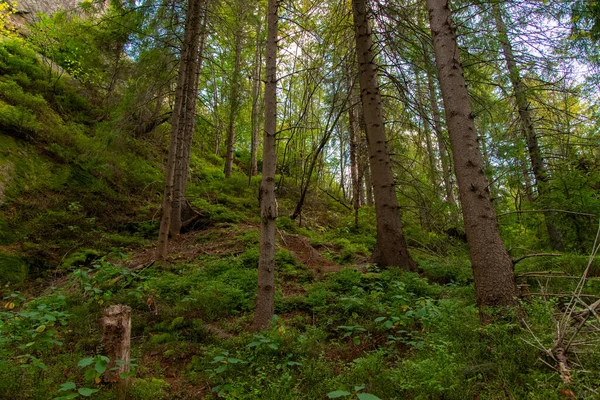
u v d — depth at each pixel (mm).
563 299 4176
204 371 3703
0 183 8336
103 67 14484
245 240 8625
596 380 2404
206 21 9492
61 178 9797
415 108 7750
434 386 2660
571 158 8461
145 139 14234
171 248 8891
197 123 11445
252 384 3236
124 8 9234
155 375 3811
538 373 2672
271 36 5301
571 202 6859
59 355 3859
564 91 7289
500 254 3996
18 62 12289
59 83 13023
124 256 7203
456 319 3775
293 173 16250
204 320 4926
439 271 6652
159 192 12148
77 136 11398
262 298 4629
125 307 3549
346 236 10680
